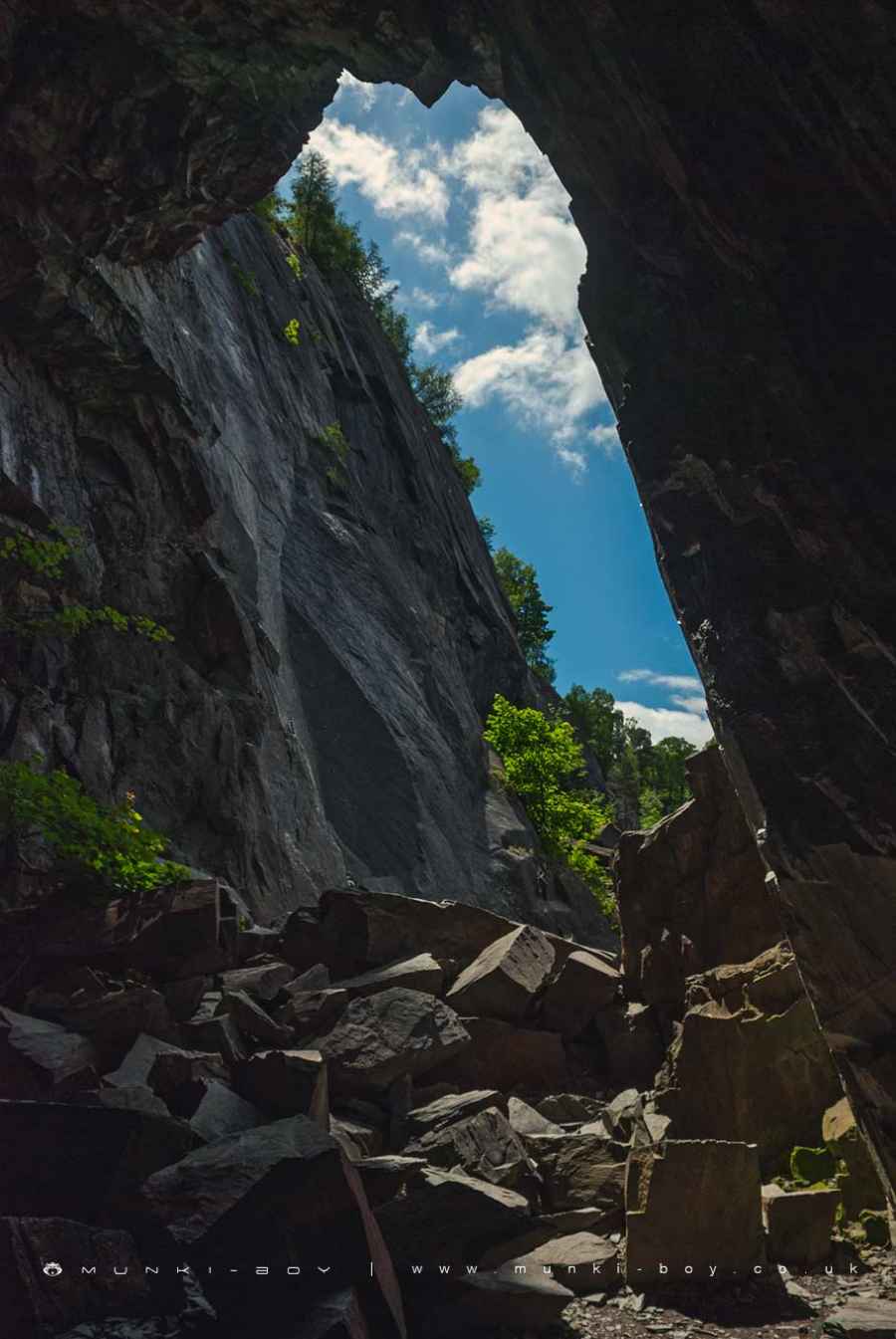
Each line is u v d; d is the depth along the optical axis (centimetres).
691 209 546
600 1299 545
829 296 496
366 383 3612
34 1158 468
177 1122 493
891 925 503
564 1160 658
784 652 533
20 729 1095
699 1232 567
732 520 554
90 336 1285
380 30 860
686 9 500
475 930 919
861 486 489
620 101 564
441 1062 765
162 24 952
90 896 810
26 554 1170
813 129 484
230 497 1917
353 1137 637
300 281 3216
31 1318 396
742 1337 498
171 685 1377
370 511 3058
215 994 733
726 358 546
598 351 633
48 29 955
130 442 1452
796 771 534
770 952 783
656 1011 859
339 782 2169
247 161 1155
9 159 1046
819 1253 607
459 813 2570
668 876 886
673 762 7875
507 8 611
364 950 863
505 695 3953
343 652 2356
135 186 1124
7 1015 599
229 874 1348
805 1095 709
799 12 461
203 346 1934
